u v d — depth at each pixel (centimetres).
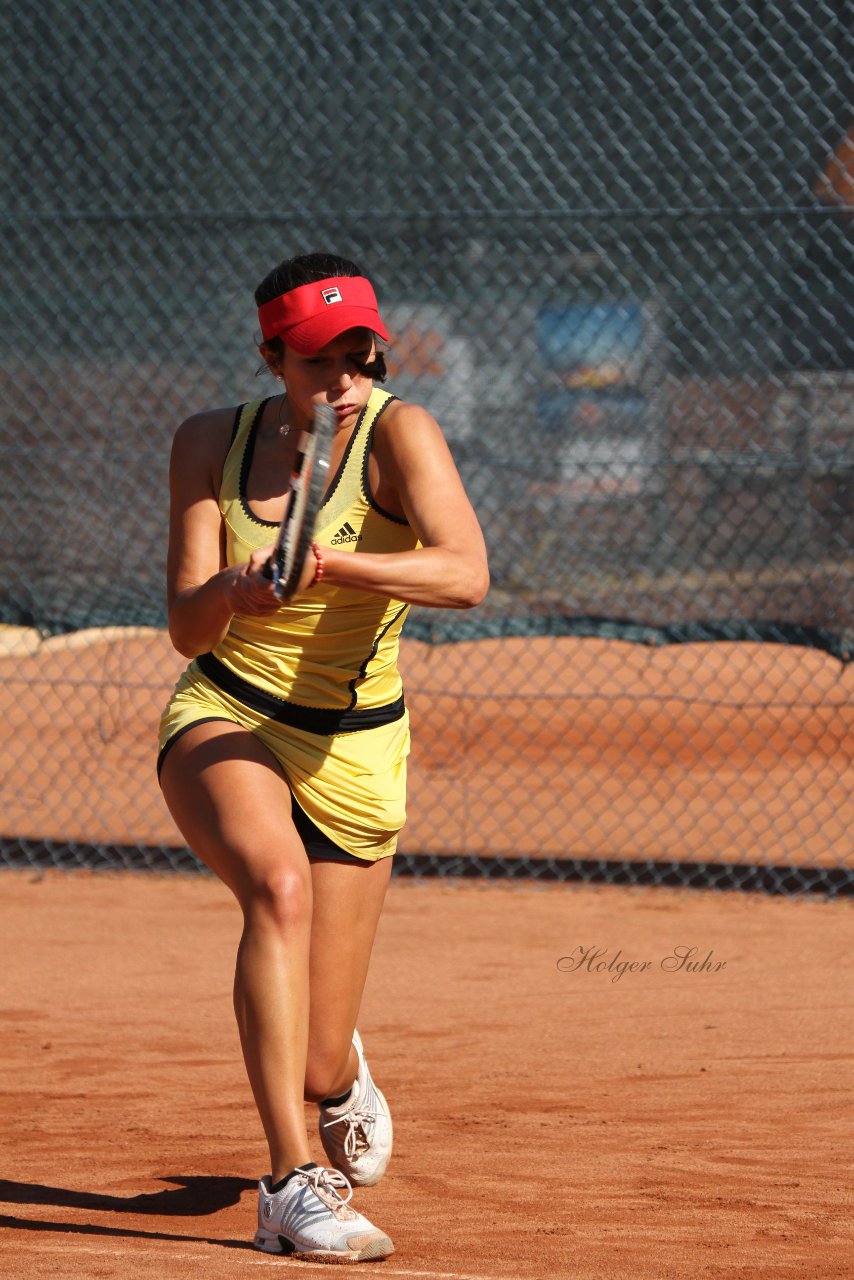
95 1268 1013
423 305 4731
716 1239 1124
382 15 4359
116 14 4147
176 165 4091
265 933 1027
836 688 4072
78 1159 1362
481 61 4381
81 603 4150
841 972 2064
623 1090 1585
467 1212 1195
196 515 1140
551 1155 1363
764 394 4516
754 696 4016
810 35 4050
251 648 1113
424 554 1038
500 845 2827
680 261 4381
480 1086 1605
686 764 3428
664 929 2308
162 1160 1359
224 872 1062
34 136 4178
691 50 4206
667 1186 1268
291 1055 1028
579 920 2369
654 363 4703
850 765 3366
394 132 4459
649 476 4638
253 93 4300
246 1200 1239
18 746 3616
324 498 1102
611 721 3844
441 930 2317
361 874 1135
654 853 2748
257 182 4375
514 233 4481
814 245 4291
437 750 3600
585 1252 1085
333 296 1051
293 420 1118
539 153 4453
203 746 1093
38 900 2531
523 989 2006
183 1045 1781
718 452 4534
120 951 2225
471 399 4850
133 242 4203
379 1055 1728
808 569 4166
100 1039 1806
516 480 4803
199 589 1063
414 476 1080
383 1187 1270
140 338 4319
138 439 4284
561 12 4297
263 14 4262
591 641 4638
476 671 4316
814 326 4409
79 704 3959
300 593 1062
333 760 1112
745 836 2838
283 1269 1007
